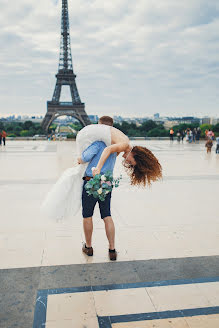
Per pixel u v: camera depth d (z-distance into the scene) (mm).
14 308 2393
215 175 8570
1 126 104062
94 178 2861
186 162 11555
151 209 5137
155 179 3059
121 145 2910
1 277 2855
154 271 3010
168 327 2211
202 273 2982
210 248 3562
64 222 4391
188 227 4258
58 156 13477
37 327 2182
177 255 3369
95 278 2863
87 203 3141
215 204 5504
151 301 2521
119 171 9367
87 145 3082
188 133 25047
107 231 3188
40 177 8125
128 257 3305
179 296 2600
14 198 5828
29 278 2846
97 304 2469
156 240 3781
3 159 12281
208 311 2400
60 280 2820
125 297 2572
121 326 2213
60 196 3080
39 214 4785
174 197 5996
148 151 2982
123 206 5309
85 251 3352
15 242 3674
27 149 17297
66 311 2371
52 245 3602
